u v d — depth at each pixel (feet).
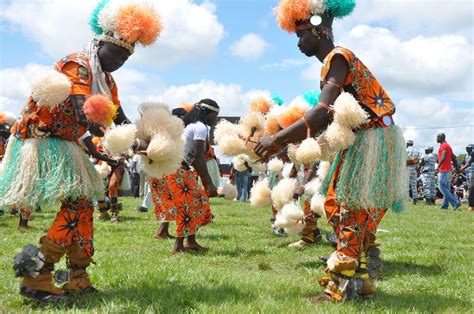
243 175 53.57
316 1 10.78
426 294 11.96
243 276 13.29
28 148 9.66
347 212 10.66
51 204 9.68
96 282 12.28
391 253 18.92
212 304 10.25
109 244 20.15
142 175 56.39
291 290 11.98
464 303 11.16
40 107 9.70
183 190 17.89
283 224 17.02
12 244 19.15
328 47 11.12
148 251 18.39
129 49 10.26
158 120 10.41
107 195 31.19
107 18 10.03
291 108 12.25
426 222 32.78
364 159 10.41
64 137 10.04
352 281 10.72
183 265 14.90
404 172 10.77
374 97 10.75
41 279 9.88
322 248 19.56
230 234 24.18
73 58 9.79
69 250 10.37
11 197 9.44
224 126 14.80
